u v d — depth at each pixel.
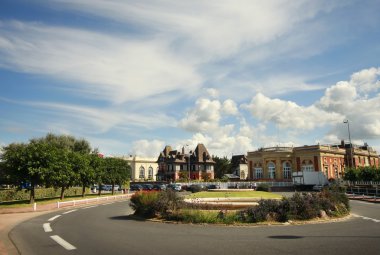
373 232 14.19
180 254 10.09
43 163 36.25
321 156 76.06
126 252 10.45
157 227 16.25
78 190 59.50
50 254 10.36
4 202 38.97
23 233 14.95
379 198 38.72
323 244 11.48
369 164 96.62
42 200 41.50
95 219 20.38
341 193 22.67
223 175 113.00
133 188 73.25
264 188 59.25
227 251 10.45
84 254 10.26
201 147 104.12
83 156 49.25
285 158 80.19
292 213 18.08
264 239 12.55
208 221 17.36
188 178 93.00
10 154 35.47
